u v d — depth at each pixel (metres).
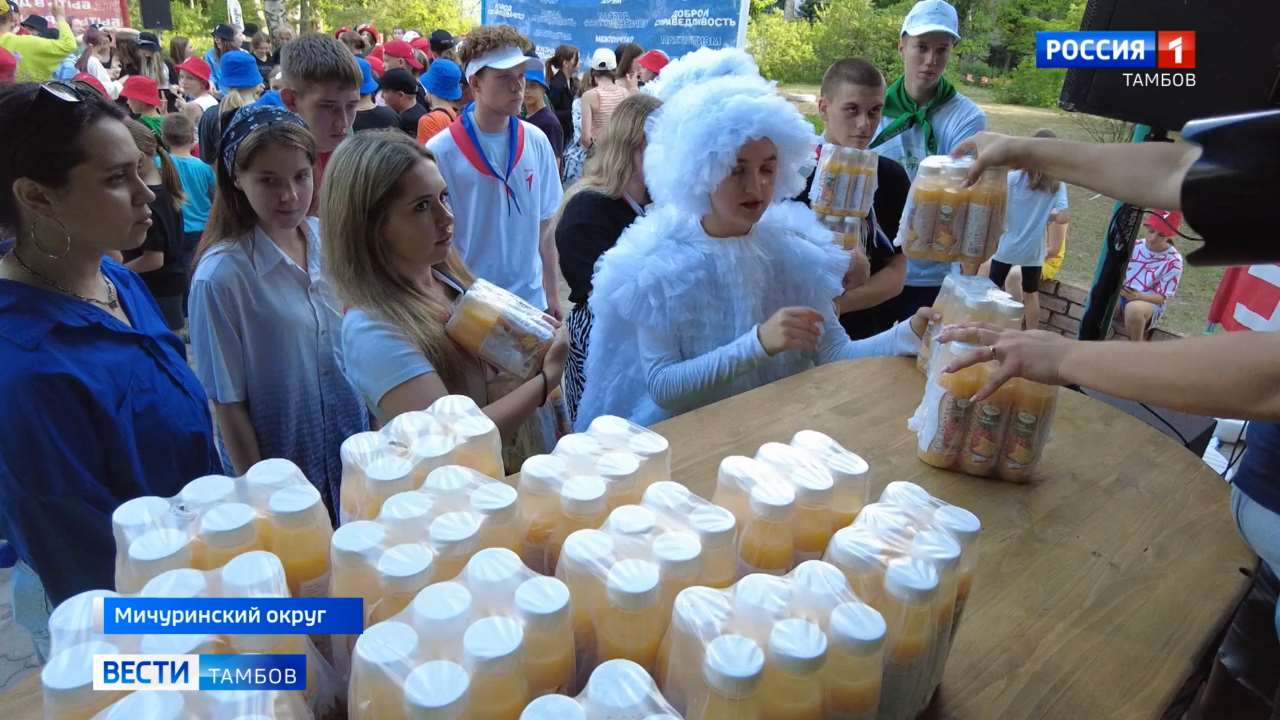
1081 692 1.03
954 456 1.57
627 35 6.78
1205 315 4.25
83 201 1.43
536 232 3.41
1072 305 4.44
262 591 0.76
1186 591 1.25
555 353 1.77
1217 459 2.91
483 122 3.22
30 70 6.39
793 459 1.06
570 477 1.00
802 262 2.01
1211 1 2.00
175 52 8.84
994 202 1.83
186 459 1.62
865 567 0.87
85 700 0.66
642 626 0.81
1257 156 0.54
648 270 1.85
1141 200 1.48
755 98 1.78
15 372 1.34
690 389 1.82
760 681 0.72
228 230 2.01
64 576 1.43
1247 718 1.89
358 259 1.66
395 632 0.73
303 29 16.12
